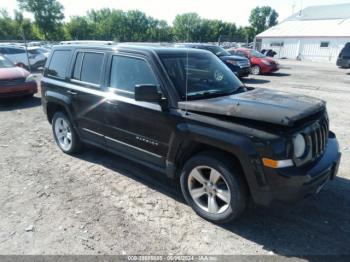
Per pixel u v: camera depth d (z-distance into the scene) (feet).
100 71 13.96
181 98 11.05
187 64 12.42
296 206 11.75
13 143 19.03
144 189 13.16
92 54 14.53
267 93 12.12
